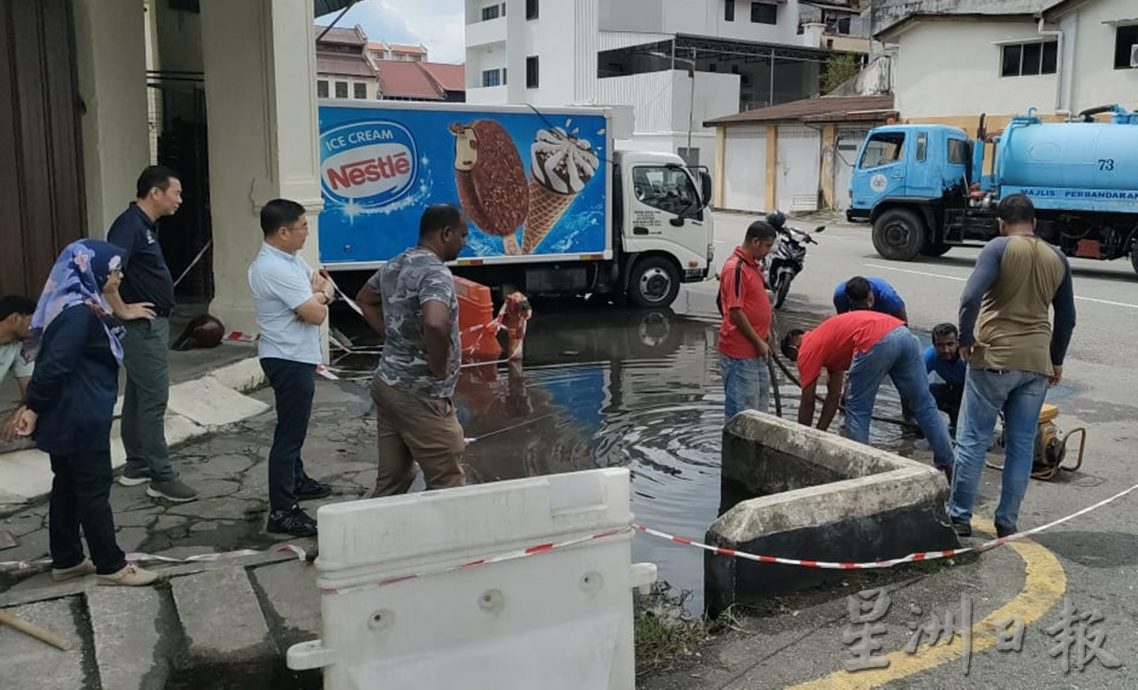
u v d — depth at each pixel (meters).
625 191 12.25
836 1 52.16
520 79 48.62
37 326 3.69
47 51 7.39
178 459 5.68
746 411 5.94
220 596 3.83
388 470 4.32
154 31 10.59
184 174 9.80
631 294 12.71
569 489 3.16
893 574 4.45
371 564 2.86
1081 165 16.47
